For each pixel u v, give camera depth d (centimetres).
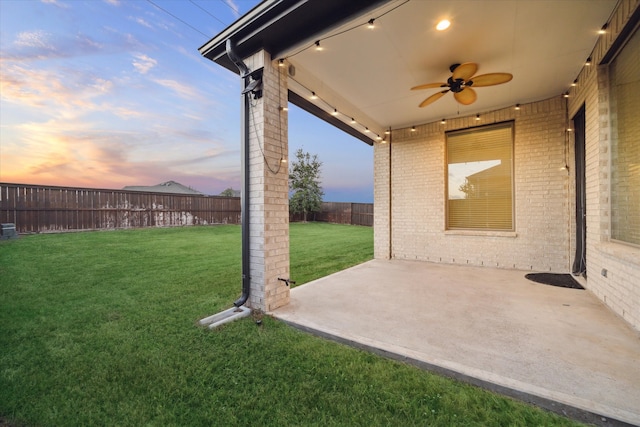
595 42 332
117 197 1030
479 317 292
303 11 281
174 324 275
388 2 261
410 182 656
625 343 231
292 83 394
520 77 427
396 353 216
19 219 813
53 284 399
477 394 173
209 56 354
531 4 270
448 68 395
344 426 148
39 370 197
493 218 572
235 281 428
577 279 448
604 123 332
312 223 1756
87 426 148
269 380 188
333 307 326
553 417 154
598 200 346
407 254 657
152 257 600
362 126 580
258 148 325
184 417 155
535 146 522
